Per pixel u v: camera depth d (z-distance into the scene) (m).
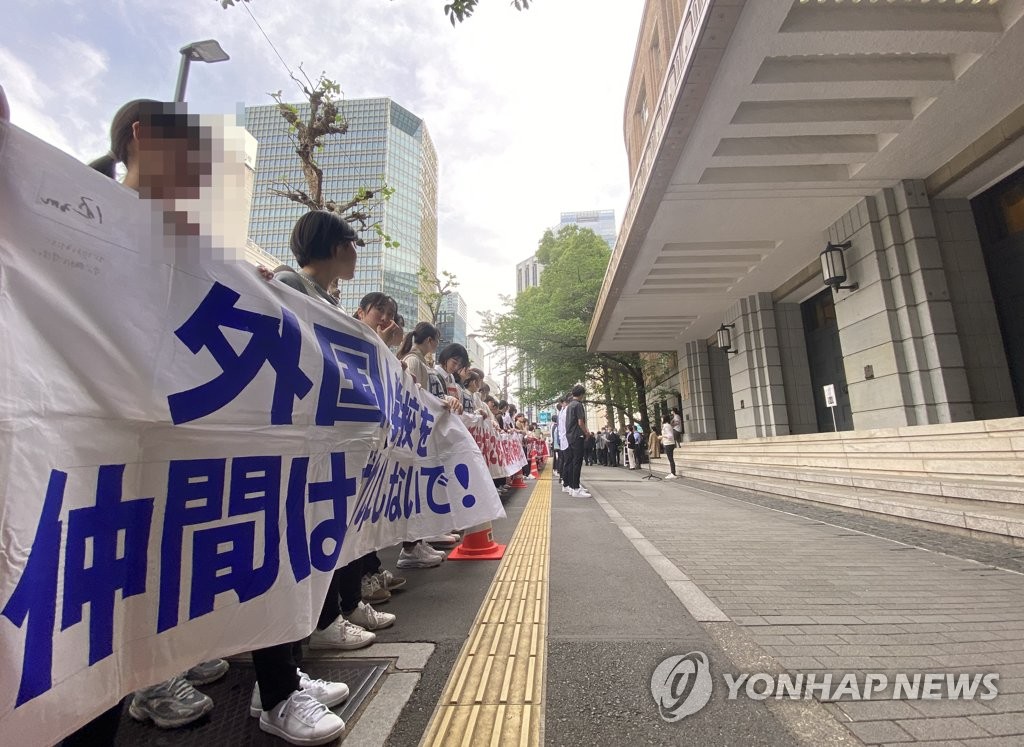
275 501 1.81
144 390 1.39
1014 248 7.29
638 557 4.41
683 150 7.07
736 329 13.82
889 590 3.34
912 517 5.38
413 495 3.33
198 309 1.60
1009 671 2.19
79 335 1.25
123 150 1.75
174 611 1.42
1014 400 7.34
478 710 1.98
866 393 8.45
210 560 1.54
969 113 6.43
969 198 7.88
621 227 10.91
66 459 1.18
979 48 5.52
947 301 7.51
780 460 9.66
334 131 7.83
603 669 2.30
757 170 7.78
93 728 1.41
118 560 1.29
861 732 1.79
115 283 1.36
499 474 7.10
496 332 26.66
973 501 5.03
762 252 10.46
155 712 1.94
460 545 4.80
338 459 2.23
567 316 24.78
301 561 1.90
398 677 2.29
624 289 12.55
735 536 5.28
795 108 6.58
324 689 2.04
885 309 7.96
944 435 5.83
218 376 1.63
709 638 2.62
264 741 1.85
